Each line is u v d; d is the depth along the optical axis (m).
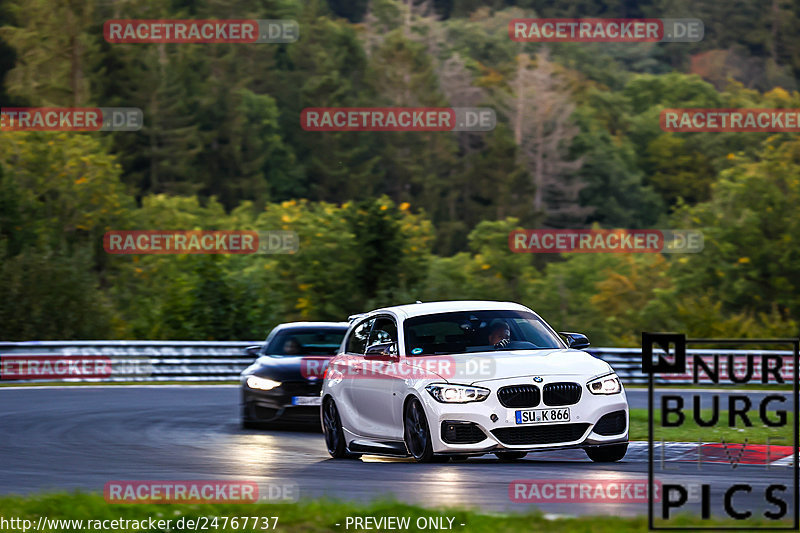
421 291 140.75
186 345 97.19
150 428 55.56
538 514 25.12
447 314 40.75
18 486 33.66
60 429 54.72
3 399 74.50
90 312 122.19
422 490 30.72
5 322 117.94
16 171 179.75
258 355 59.59
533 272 189.00
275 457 42.53
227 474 36.12
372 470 36.41
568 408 35.94
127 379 94.81
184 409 67.38
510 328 40.09
